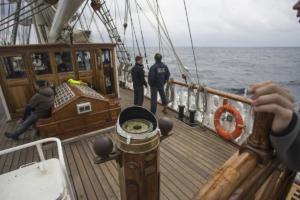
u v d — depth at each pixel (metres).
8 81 5.43
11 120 5.64
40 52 5.64
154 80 5.15
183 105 5.18
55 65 5.99
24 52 5.40
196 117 5.12
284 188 1.06
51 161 1.93
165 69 5.26
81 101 4.29
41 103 4.30
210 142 4.05
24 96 5.71
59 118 4.14
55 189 1.61
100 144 1.10
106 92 7.12
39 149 2.14
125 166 1.16
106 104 4.58
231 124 3.94
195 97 4.80
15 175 1.76
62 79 6.24
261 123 0.68
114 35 8.38
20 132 4.33
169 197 2.67
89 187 2.89
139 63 5.32
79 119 4.33
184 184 2.91
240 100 3.63
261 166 0.68
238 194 0.59
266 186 0.93
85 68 6.67
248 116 3.61
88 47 6.29
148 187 1.22
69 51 6.07
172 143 4.04
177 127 4.78
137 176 1.16
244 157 0.69
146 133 1.09
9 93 5.50
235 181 0.61
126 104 6.82
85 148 3.98
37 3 4.62
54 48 5.75
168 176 3.08
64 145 4.12
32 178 1.72
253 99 0.60
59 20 3.17
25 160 3.69
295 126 0.56
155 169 1.21
